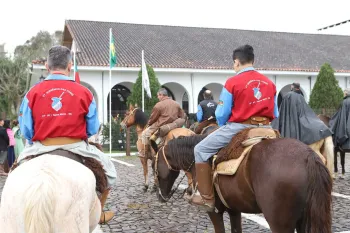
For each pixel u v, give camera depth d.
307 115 7.23
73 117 3.17
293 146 3.29
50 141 3.16
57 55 3.33
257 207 3.51
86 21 29.58
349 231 5.71
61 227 2.50
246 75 3.98
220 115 3.99
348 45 33.38
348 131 9.77
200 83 25.34
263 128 3.76
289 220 3.10
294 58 28.73
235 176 3.61
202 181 4.12
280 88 26.48
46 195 2.46
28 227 2.40
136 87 21.53
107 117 24.27
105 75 23.25
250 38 31.66
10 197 2.55
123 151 20.02
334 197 8.14
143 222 6.57
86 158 3.25
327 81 23.61
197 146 4.15
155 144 7.86
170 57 25.52
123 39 27.48
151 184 10.23
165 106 8.52
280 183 3.10
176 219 6.71
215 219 4.39
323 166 3.09
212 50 27.98
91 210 2.89
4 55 40.50
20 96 37.72
